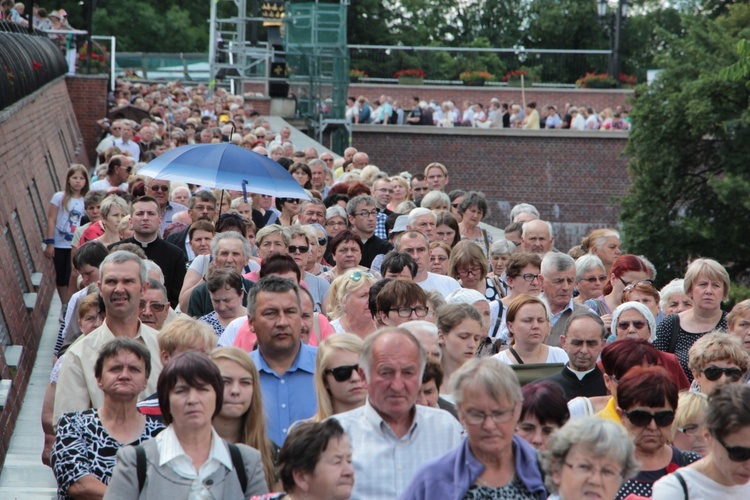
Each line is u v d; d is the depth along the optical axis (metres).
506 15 140.12
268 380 12.27
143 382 11.48
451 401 12.20
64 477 11.12
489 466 9.40
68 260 27.45
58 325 28.27
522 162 79.12
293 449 8.89
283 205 26.19
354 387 10.99
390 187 28.34
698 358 13.38
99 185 31.36
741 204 64.50
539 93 88.38
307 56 75.38
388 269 17.27
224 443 10.05
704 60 67.38
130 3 129.38
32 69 37.34
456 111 80.81
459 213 25.52
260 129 50.78
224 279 16.14
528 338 14.65
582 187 79.12
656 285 69.62
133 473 9.75
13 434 19.69
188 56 89.50
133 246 17.78
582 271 18.98
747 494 9.69
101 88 65.44
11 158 29.06
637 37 133.12
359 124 78.25
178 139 44.81
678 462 10.95
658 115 68.44
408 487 9.50
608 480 8.63
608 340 16.91
